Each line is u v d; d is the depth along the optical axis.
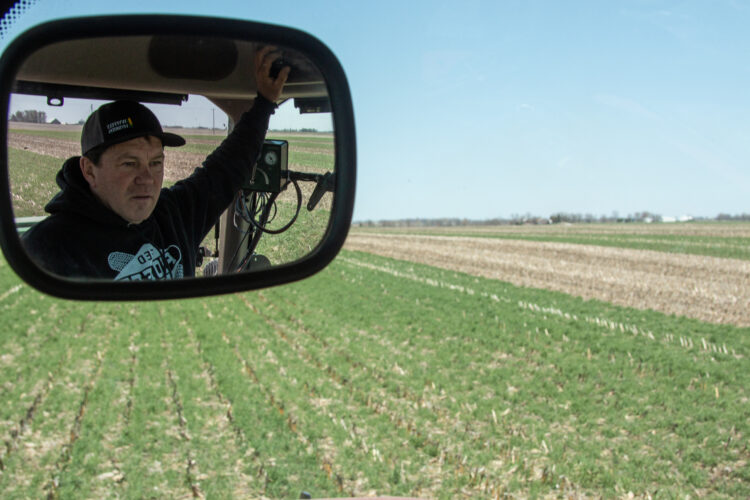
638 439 8.00
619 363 11.44
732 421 8.42
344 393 9.64
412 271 27.66
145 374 10.59
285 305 17.83
